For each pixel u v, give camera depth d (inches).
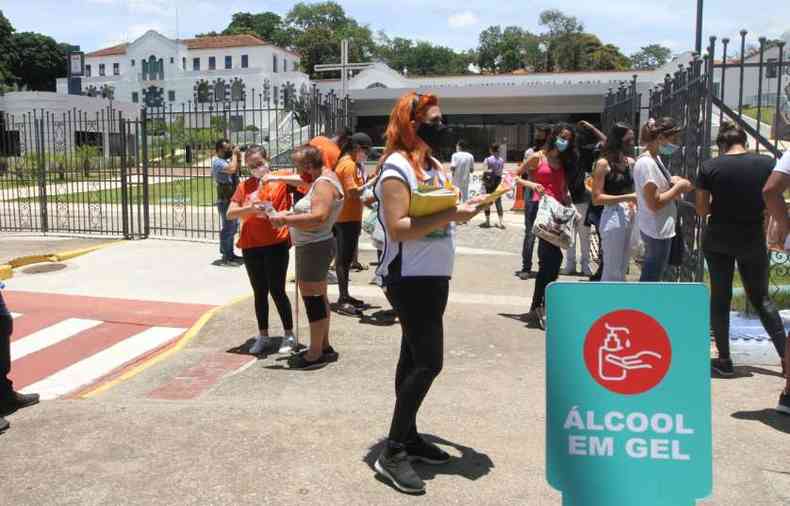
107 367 254.5
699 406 103.7
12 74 3184.1
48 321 311.3
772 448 163.9
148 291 365.7
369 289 357.4
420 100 140.6
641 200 237.5
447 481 147.0
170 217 695.1
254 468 152.8
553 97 1678.2
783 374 216.8
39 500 141.1
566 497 107.7
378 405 193.0
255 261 252.2
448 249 142.9
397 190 136.3
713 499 139.9
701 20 326.0
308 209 227.6
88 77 2815.0
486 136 1738.4
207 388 223.0
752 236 205.5
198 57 2987.2
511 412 188.9
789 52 269.4
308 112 504.7
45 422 181.3
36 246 511.2
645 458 105.3
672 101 317.4
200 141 634.2
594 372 106.2
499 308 316.5
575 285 106.1
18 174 671.8
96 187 944.9
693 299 103.3
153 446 165.0
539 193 279.7
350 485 144.9
